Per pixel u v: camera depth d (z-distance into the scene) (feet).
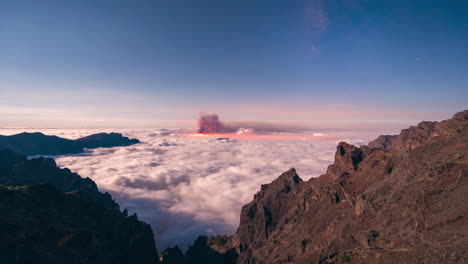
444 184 233.76
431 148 320.29
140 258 325.62
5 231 204.13
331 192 444.55
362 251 211.20
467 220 169.48
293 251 398.01
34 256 198.29
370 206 318.65
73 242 239.91
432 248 161.17
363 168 459.32
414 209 236.63
